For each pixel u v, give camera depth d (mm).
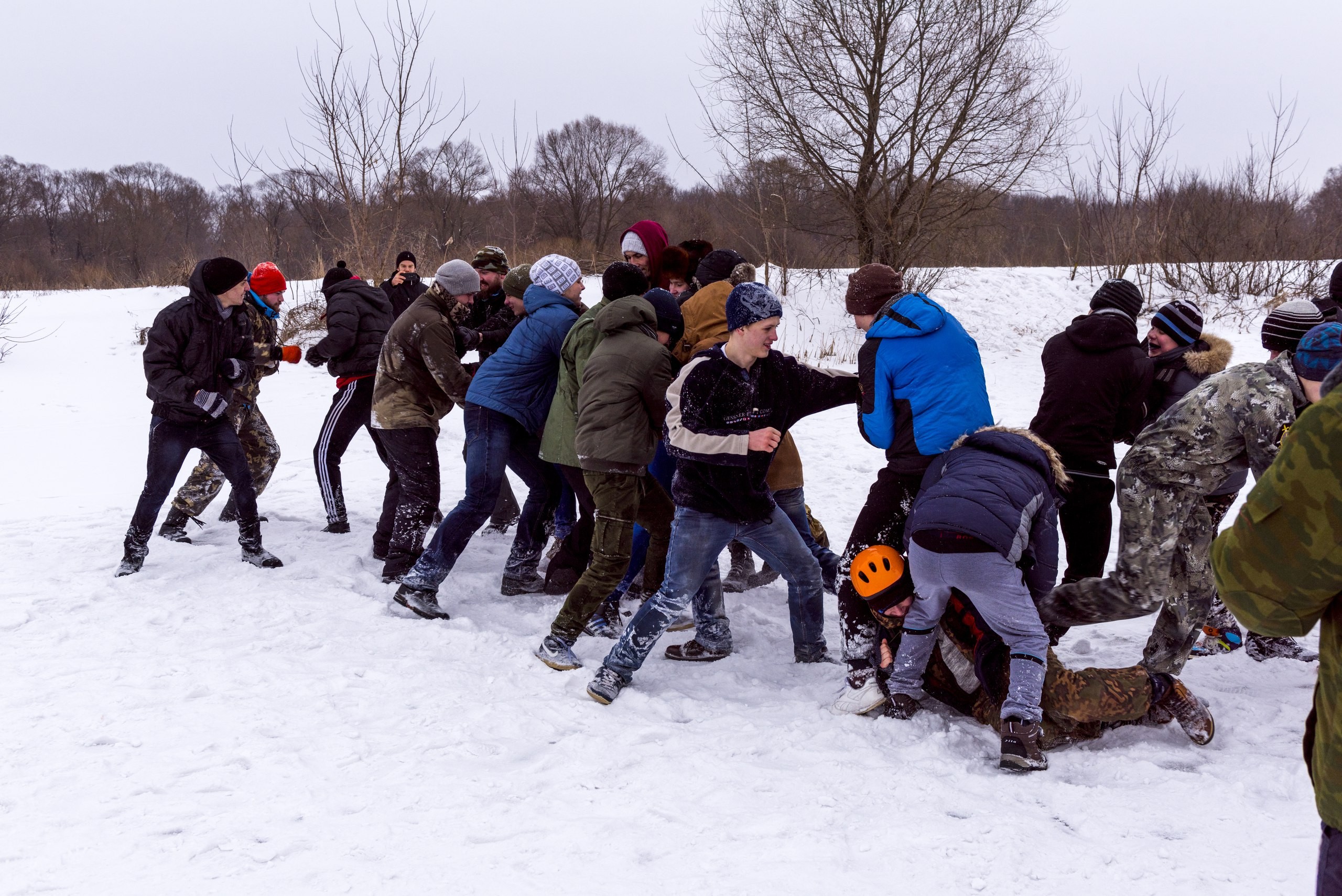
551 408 4848
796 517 5062
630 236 5500
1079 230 20406
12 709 3742
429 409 5238
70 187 56906
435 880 2609
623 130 35344
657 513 4562
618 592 4848
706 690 4066
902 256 18266
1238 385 3400
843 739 3490
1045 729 3416
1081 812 2930
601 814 2971
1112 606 3605
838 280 18938
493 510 4898
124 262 53031
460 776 3227
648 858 2709
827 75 17609
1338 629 1588
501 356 4934
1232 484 4242
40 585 5258
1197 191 19531
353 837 2832
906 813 2938
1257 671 4129
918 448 3738
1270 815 2867
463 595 5277
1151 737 3490
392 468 5727
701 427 3686
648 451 4176
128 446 9438
